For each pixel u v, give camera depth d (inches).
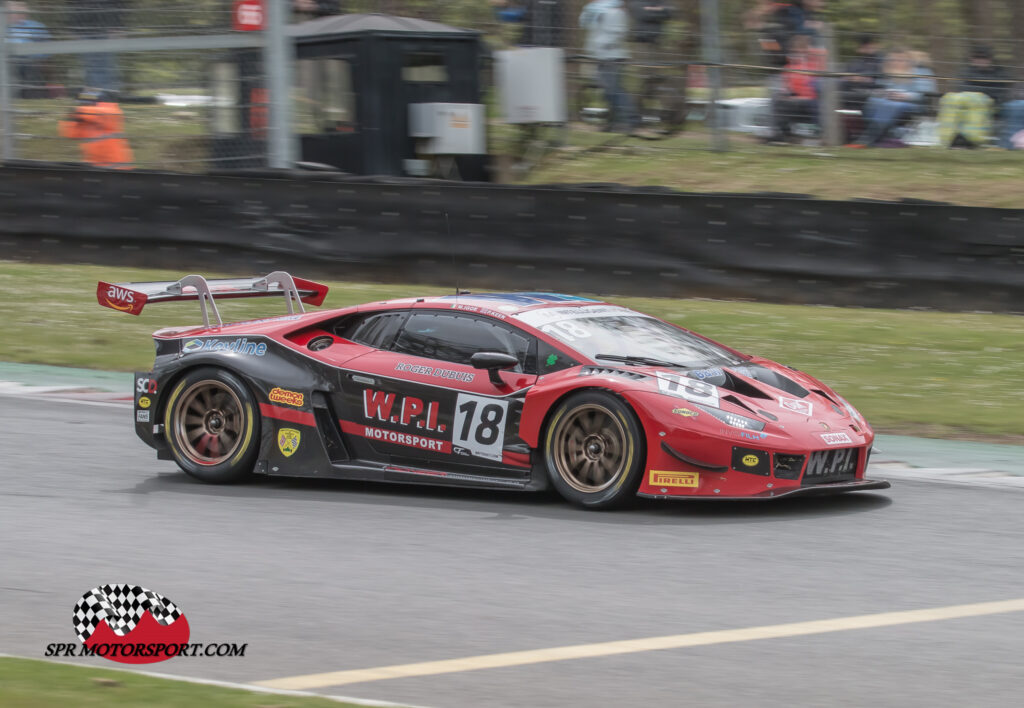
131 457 1101.1
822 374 1425.9
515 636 618.8
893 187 2139.5
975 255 1685.5
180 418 1015.6
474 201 1846.7
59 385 1433.3
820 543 806.5
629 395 866.8
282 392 981.8
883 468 1072.8
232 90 2151.8
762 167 2282.2
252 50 2130.9
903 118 2326.5
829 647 600.4
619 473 872.9
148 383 1026.7
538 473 908.0
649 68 2410.2
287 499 947.3
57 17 2207.2
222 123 2165.4
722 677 557.3
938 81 2317.9
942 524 865.5
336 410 976.9
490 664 575.5
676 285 1785.2
